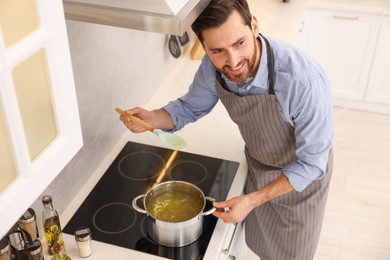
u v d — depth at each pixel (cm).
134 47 199
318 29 352
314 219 184
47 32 87
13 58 79
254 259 262
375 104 377
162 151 192
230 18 128
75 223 159
